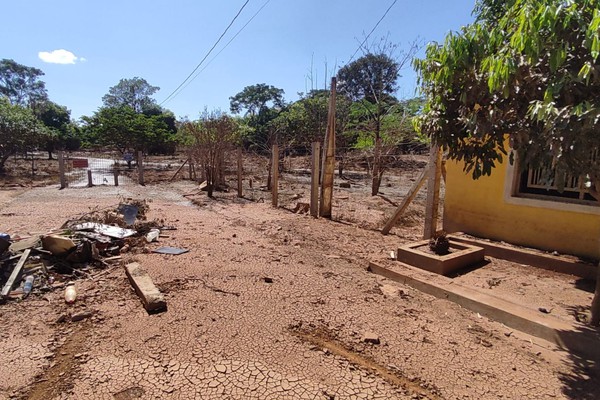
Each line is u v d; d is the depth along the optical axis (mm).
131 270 4875
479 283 4727
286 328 3617
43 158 34906
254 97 58406
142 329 3557
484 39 3236
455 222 6805
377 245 7078
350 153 22062
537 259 5344
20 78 66938
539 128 2963
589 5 2549
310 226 8734
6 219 8852
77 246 5508
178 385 2738
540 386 2836
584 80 2658
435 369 3020
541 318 3678
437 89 3793
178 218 9453
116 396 2619
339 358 3135
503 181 6020
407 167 24188
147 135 29219
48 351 3203
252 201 13250
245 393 2666
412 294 4598
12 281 4473
